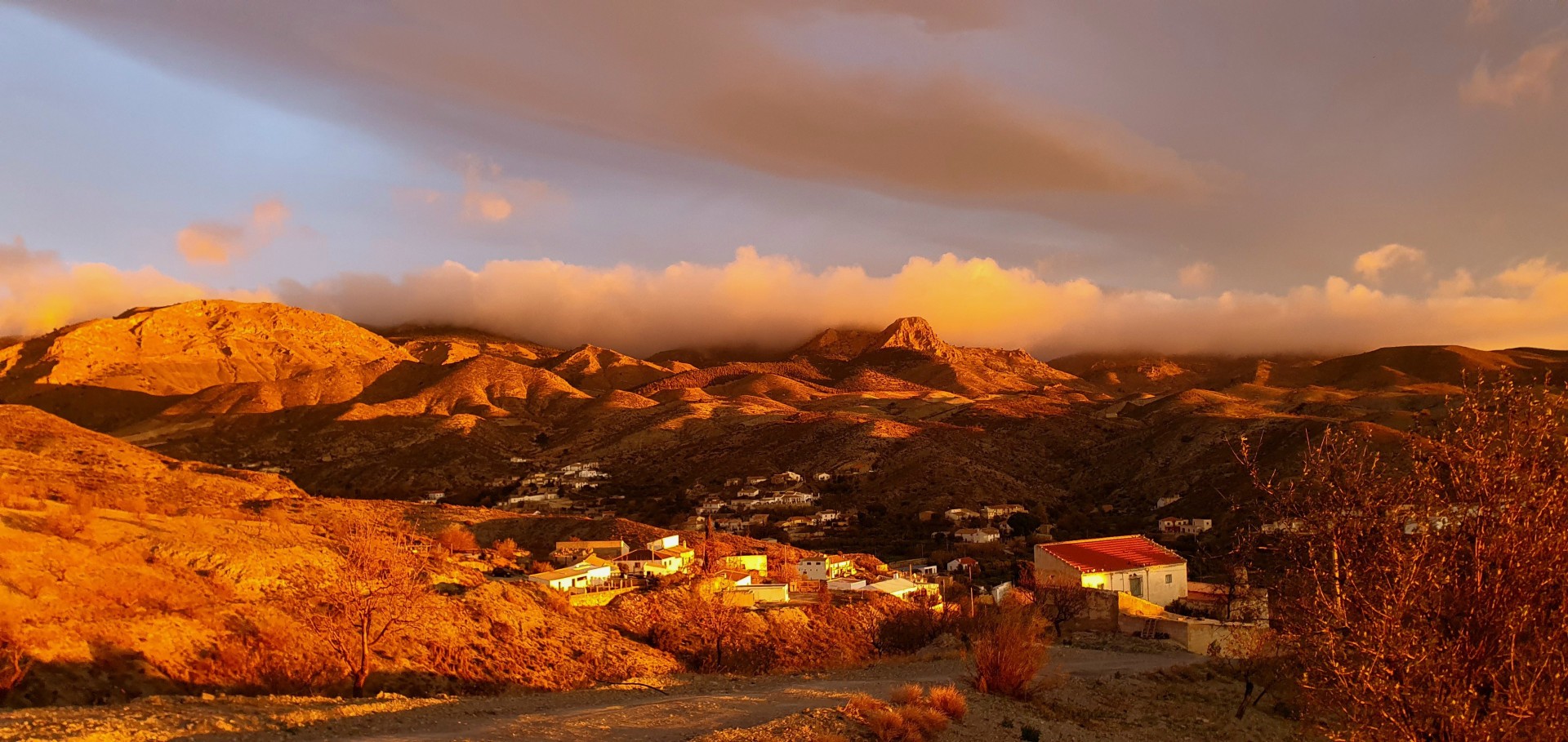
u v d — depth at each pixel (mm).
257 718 19531
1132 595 53500
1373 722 10797
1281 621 12719
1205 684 31766
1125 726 26344
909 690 23578
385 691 30719
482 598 42125
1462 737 10117
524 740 19016
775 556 89500
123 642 27047
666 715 22375
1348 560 11336
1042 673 31750
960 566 92688
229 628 30750
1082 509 138625
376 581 33281
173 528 39406
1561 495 10258
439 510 92688
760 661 46281
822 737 18875
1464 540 10680
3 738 15609
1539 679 10109
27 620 25875
